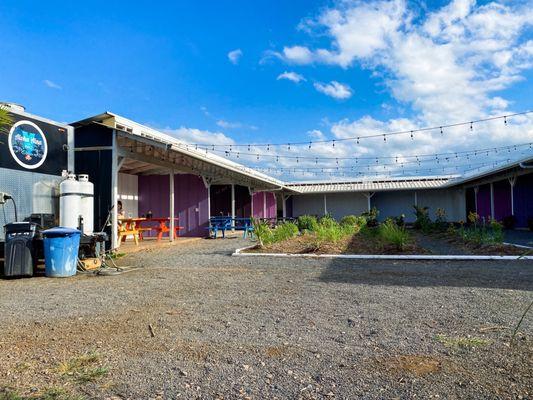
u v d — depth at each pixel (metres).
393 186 29.12
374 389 2.51
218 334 3.60
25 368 2.88
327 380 2.65
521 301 4.65
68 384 2.62
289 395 2.46
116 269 7.62
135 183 15.89
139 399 2.42
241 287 5.79
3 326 3.93
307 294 5.24
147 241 13.77
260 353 3.13
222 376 2.73
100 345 3.35
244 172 18.09
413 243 10.87
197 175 16.11
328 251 9.63
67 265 7.15
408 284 5.81
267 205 28.02
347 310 4.38
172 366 2.90
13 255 6.97
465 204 27.58
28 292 5.70
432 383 2.57
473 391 2.45
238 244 13.01
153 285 6.06
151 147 12.10
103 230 9.88
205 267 7.91
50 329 3.82
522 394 2.40
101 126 10.56
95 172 10.53
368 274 6.76
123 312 4.43
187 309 4.52
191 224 16.23
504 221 20.25
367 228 15.19
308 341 3.39
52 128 9.09
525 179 19.38
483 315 4.07
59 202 9.02
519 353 3.03
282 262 8.42
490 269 7.03
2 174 7.86
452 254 9.05
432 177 31.27
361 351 3.15
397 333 3.57
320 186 31.77
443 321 3.89
